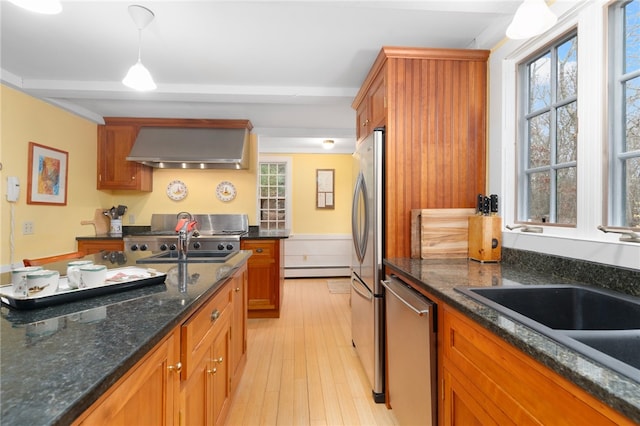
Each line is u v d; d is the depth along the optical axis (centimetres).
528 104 180
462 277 141
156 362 83
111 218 377
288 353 263
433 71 198
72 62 237
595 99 133
